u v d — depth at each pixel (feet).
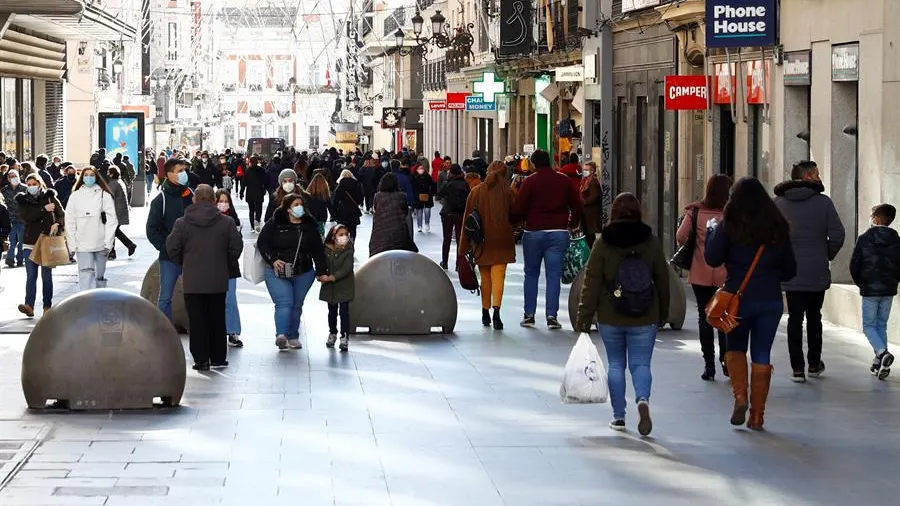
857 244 67.41
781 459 50.19
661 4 129.39
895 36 81.61
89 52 254.88
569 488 45.78
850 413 58.70
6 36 165.07
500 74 240.94
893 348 76.64
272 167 224.33
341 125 488.85
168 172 79.51
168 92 436.76
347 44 505.25
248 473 47.52
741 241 54.65
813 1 96.32
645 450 51.55
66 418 57.06
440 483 46.34
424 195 175.01
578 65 175.42
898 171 81.61
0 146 182.39
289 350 77.36
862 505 43.83
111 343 58.75
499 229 86.07
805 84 98.63
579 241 86.69
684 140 131.34
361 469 48.26
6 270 122.93
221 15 577.43
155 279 84.89
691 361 72.64
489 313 91.97
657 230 145.18
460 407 60.08
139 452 50.67
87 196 92.32
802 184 66.95
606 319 54.65
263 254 76.59
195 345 70.49
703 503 44.01
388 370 70.38
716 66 119.96
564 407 60.18
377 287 83.30
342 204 129.39
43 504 43.14
